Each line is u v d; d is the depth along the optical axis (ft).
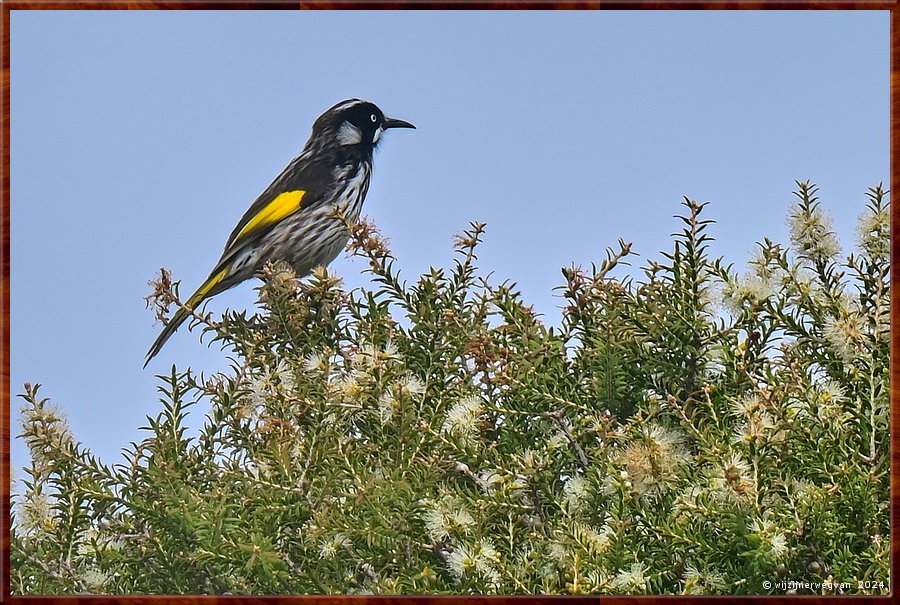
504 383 9.35
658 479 8.28
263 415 9.56
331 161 12.26
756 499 8.29
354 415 9.59
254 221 12.22
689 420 8.72
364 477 9.06
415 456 9.08
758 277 9.45
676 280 9.53
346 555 9.32
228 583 9.60
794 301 9.45
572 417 9.51
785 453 8.71
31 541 9.96
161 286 11.19
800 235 9.77
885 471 9.18
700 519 8.54
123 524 9.61
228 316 10.69
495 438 9.63
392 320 9.96
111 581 9.78
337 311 10.41
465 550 8.67
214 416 9.73
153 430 9.62
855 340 9.26
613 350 9.52
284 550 9.43
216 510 9.36
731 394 9.36
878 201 9.89
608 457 8.81
